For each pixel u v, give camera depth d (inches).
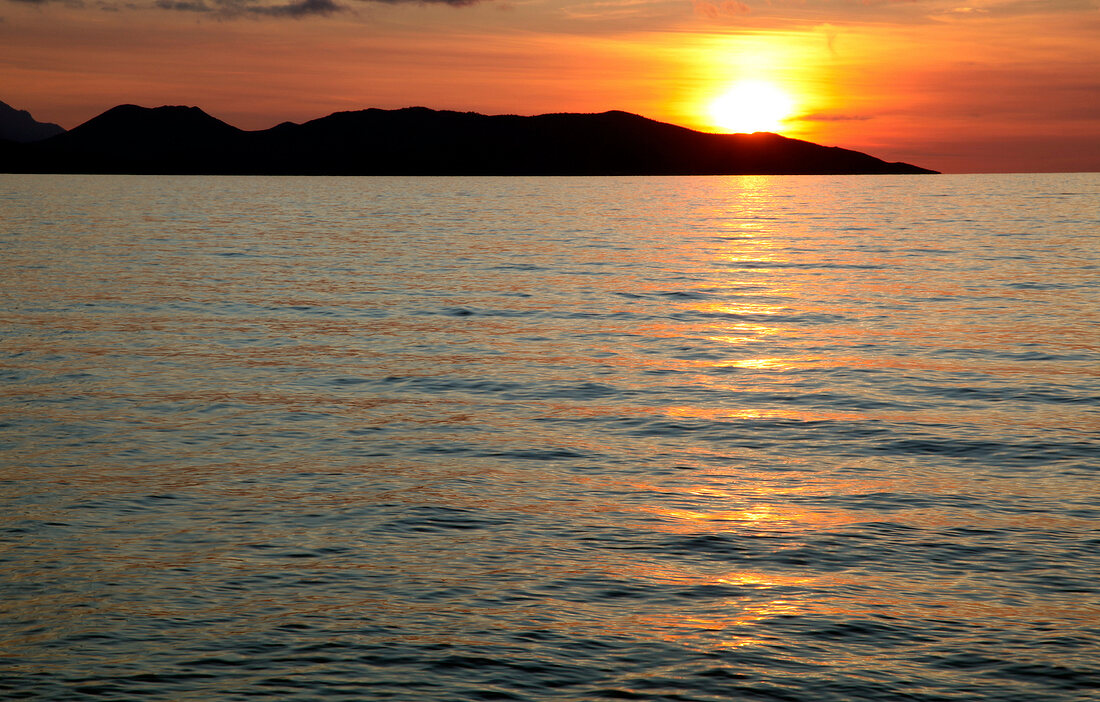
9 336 1028.5
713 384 835.4
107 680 351.9
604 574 444.1
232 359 929.5
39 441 652.1
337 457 623.2
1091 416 722.2
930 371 880.3
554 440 665.6
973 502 539.8
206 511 521.0
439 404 764.6
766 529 499.8
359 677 355.6
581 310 1243.2
